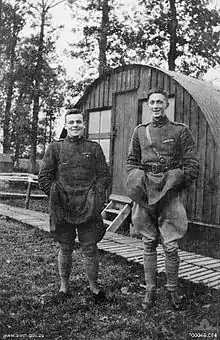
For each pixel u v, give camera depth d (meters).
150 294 4.11
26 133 23.45
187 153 3.99
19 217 9.38
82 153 4.19
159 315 3.92
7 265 5.53
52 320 3.79
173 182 3.88
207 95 7.72
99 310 4.05
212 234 7.14
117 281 4.89
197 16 16.73
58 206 4.18
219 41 16.86
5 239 7.18
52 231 4.23
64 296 4.33
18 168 25.89
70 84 18.89
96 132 10.18
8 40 24.52
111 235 7.40
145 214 4.12
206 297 4.25
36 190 16.98
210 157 7.01
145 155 4.08
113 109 9.48
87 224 4.25
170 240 3.94
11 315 3.87
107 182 4.29
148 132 4.10
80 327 3.66
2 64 24.80
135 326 3.68
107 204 9.43
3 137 26.95
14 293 4.44
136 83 8.80
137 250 6.09
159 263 5.36
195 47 16.81
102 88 9.89
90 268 4.30
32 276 5.03
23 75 22.83
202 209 7.13
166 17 16.72
